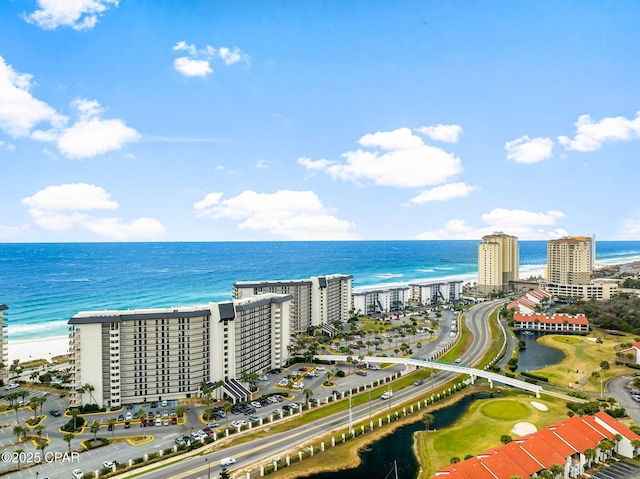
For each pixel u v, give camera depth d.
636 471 127.50
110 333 183.62
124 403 186.62
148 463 132.62
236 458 136.12
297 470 130.50
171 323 192.50
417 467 133.75
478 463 116.25
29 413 175.88
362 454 141.75
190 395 194.88
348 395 195.00
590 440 135.00
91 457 137.38
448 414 175.62
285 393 198.38
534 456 123.12
